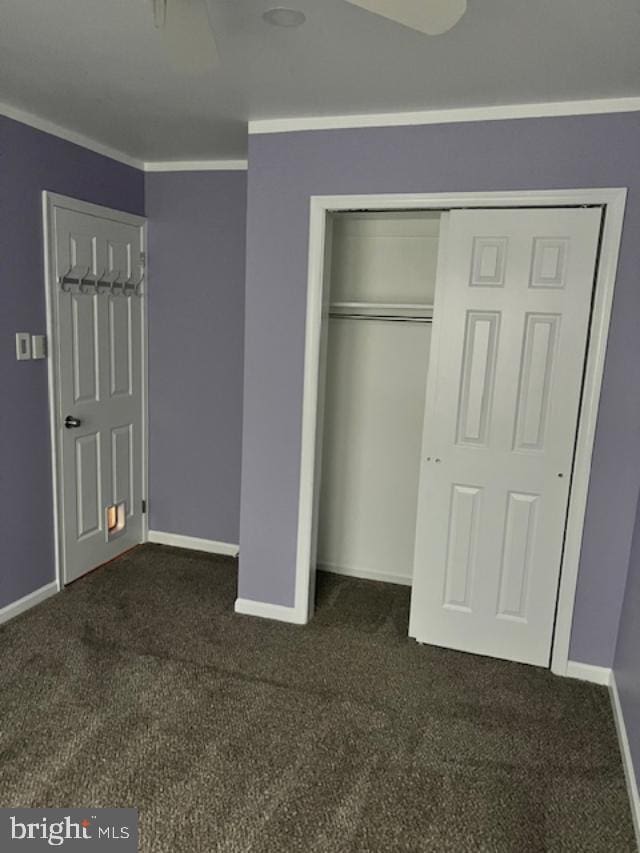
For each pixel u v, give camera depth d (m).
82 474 3.33
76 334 3.18
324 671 2.61
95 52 2.05
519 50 1.90
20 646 2.70
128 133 2.98
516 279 2.48
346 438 3.50
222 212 3.49
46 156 2.86
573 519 2.52
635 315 2.33
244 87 2.30
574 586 2.55
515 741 2.21
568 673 2.62
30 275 2.85
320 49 1.95
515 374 2.54
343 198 2.62
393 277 3.31
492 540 2.67
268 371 2.84
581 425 2.47
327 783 1.98
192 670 2.57
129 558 3.71
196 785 1.94
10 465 2.85
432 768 2.06
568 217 2.39
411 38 1.85
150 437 3.87
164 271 3.65
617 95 2.22
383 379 3.39
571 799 1.95
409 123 2.49
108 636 2.81
